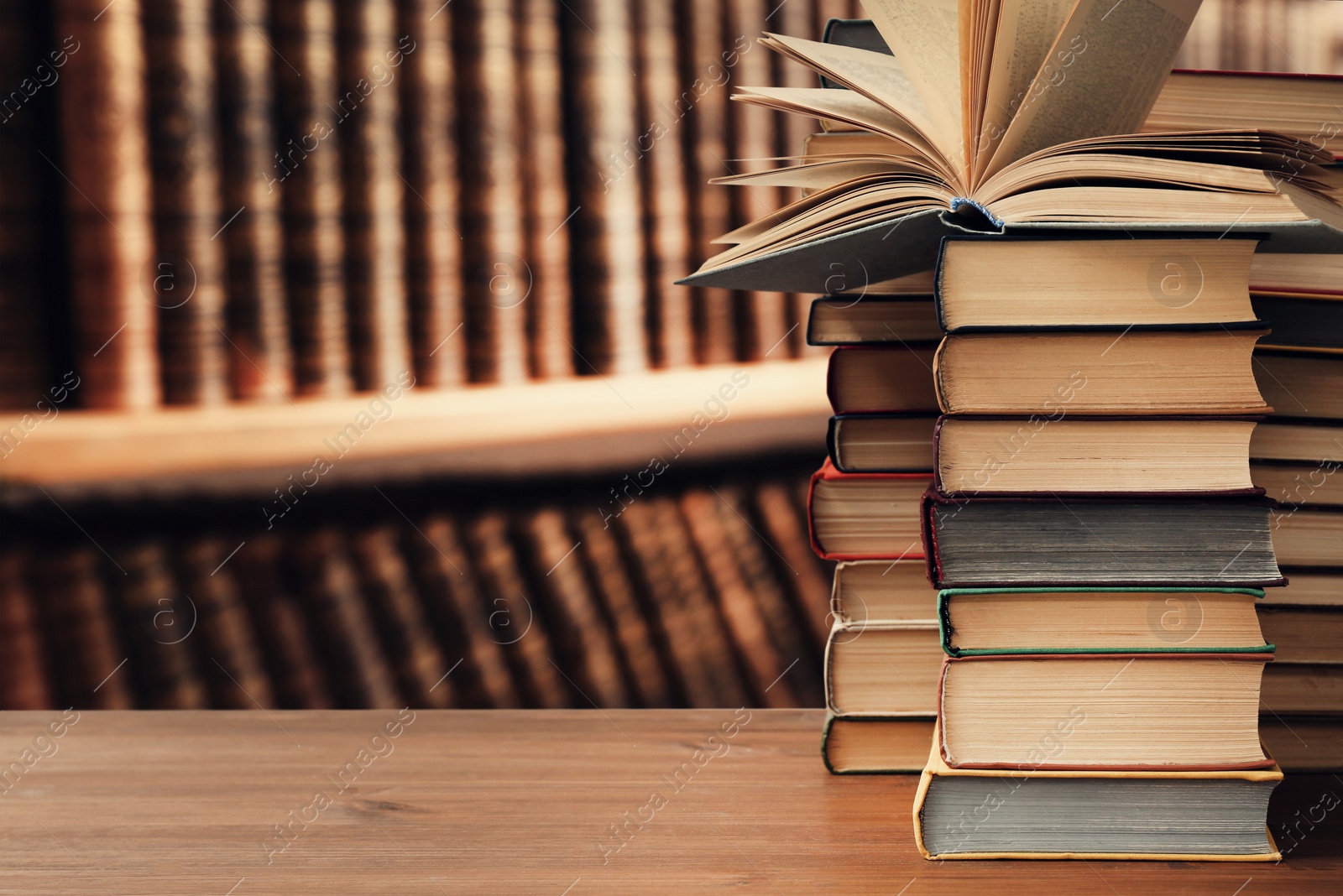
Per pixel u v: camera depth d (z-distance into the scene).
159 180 1.47
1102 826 1.12
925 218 1.11
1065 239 1.11
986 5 1.10
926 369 1.20
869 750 1.23
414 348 1.55
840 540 1.21
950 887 1.10
